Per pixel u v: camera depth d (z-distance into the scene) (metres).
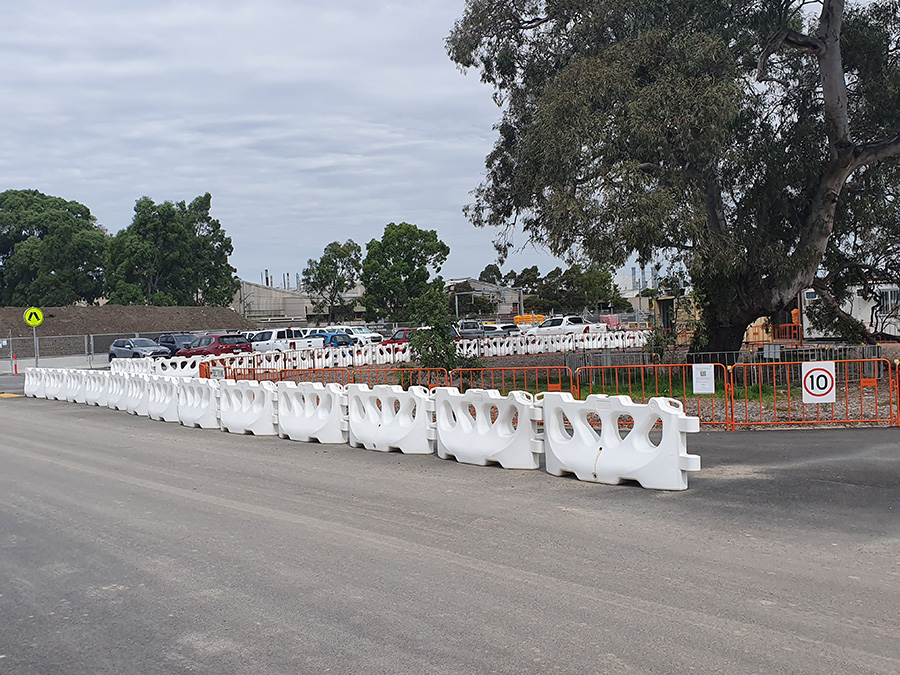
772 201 19.78
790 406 13.75
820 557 6.45
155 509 8.77
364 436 12.90
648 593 5.66
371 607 5.53
